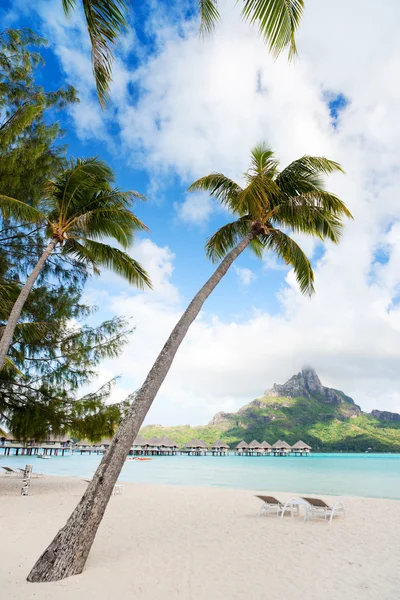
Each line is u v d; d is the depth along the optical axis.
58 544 5.74
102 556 6.88
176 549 7.64
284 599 5.23
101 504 5.97
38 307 13.95
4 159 10.52
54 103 12.05
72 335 15.09
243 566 6.64
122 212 10.53
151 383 6.43
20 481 20.09
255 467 50.09
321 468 48.34
